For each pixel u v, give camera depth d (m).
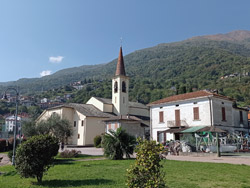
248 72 141.50
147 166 6.19
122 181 10.16
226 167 13.66
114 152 20.09
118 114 56.50
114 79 59.66
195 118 33.09
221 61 187.00
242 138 29.81
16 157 10.36
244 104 87.88
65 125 33.66
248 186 8.85
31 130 31.06
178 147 24.91
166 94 115.81
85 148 42.28
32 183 10.44
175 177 10.74
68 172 13.30
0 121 99.56
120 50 61.38
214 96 31.91
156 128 37.94
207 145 25.38
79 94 133.62
